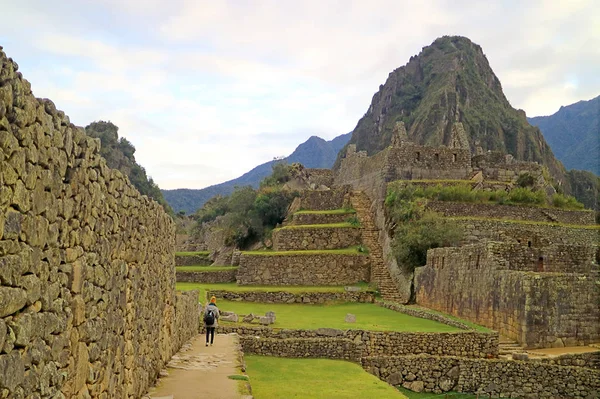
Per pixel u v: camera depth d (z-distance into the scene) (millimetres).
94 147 9258
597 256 33750
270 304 42688
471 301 31906
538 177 59156
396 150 57406
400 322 31766
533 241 41031
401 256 43219
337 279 48562
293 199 64438
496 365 24891
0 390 5629
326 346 26375
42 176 6879
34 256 6637
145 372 14047
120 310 11156
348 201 59250
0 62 5719
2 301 5723
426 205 47531
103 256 9789
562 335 26594
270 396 17156
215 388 14750
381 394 18578
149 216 14898
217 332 27906
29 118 6438
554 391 24203
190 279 51875
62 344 7625
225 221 72250
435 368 25469
